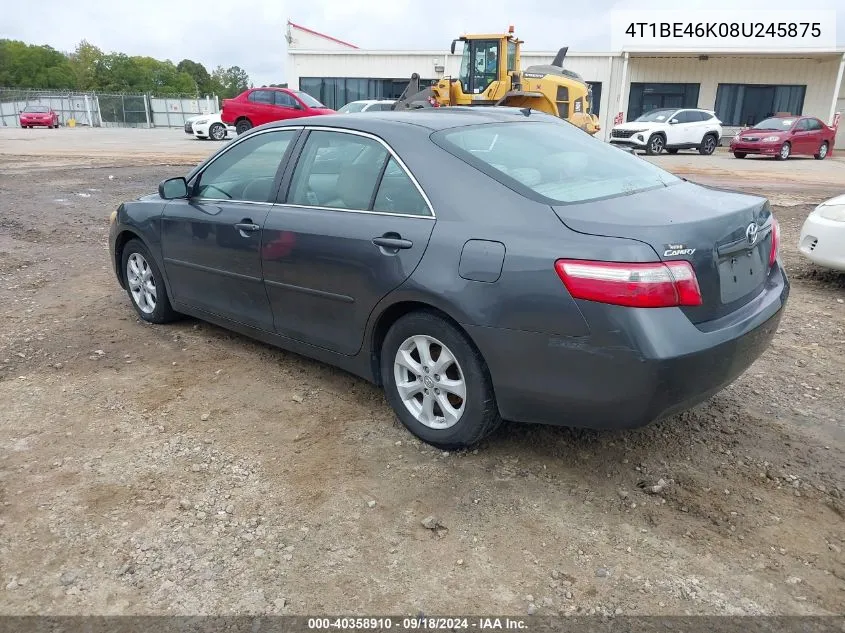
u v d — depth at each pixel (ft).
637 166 12.50
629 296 8.71
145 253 16.84
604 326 8.86
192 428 12.13
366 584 8.43
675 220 9.40
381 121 12.21
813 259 20.54
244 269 13.80
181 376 14.34
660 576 8.56
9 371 14.47
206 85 469.16
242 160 14.39
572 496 10.16
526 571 8.64
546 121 13.65
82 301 19.42
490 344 9.86
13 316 18.01
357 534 9.32
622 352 8.82
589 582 8.46
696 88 108.37
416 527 9.47
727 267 9.79
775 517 9.70
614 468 10.89
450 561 8.82
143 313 17.56
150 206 16.42
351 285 11.67
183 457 11.17
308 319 12.84
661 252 8.83
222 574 8.57
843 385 13.96
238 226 13.69
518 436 11.82
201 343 16.19
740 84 107.45
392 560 8.84
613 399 9.11
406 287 10.69
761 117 108.47
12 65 321.32
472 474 10.69
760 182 50.08
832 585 8.42
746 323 9.80
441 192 10.71
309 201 12.78
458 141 11.39
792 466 10.98
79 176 46.11
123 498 10.03
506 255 9.62
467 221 10.27
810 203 38.27
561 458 11.16
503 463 11.00
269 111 75.61
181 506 9.86
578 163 11.79
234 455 11.25
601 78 107.55
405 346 11.34
